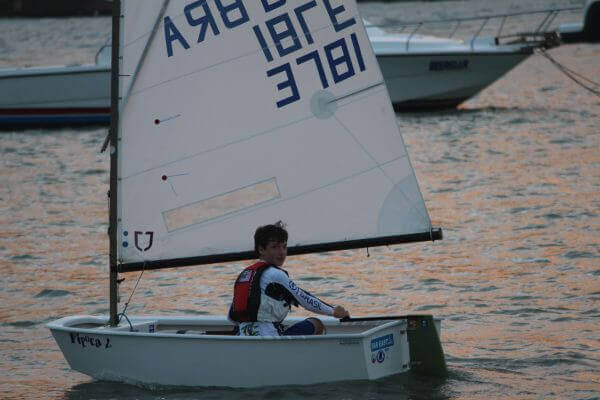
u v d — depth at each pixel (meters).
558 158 74.31
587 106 102.75
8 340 37.28
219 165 32.16
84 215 61.00
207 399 28.92
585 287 42.19
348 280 45.25
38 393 30.69
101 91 96.06
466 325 37.56
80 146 87.31
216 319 32.66
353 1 31.75
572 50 154.12
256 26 31.84
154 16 31.28
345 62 31.77
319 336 29.00
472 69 97.56
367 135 31.91
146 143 31.67
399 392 29.03
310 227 32.44
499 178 67.62
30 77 95.19
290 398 28.66
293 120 32.16
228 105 32.06
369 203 32.12
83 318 32.38
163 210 31.89
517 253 48.50
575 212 56.62
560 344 34.62
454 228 54.12
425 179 68.31
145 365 30.27
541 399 29.02
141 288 44.81
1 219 60.03
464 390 29.56
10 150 85.88
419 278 44.94
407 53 95.75
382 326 29.62
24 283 46.00
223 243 32.31
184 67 31.64
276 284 29.27
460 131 88.88
